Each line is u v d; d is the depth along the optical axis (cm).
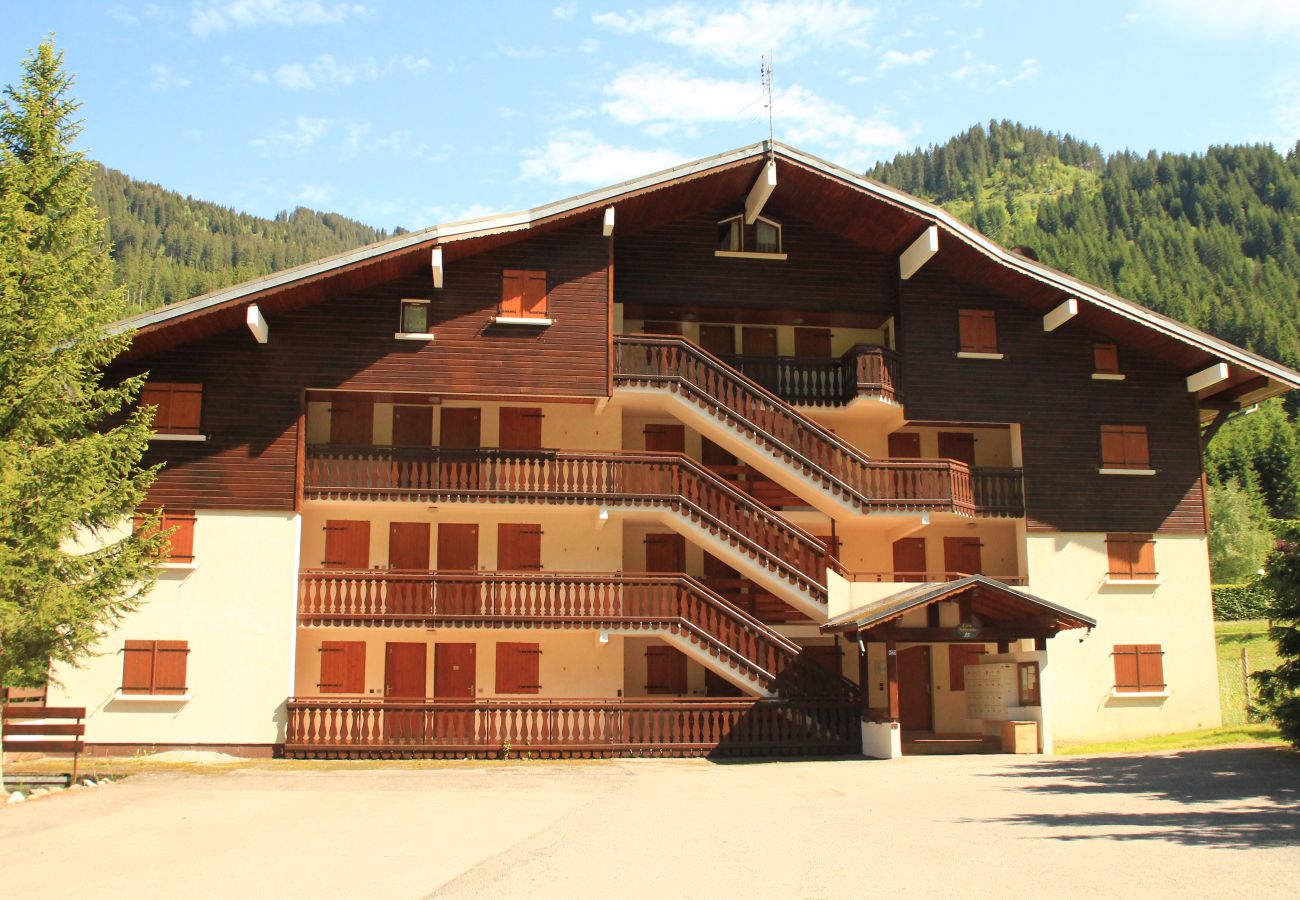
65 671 2459
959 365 2917
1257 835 1241
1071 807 1516
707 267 2866
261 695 2480
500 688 2764
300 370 2567
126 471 1914
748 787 1861
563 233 2680
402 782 1947
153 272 14050
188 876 1054
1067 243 15550
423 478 2648
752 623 2583
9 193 1795
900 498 2747
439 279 2547
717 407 2675
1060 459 2939
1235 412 3116
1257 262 16188
